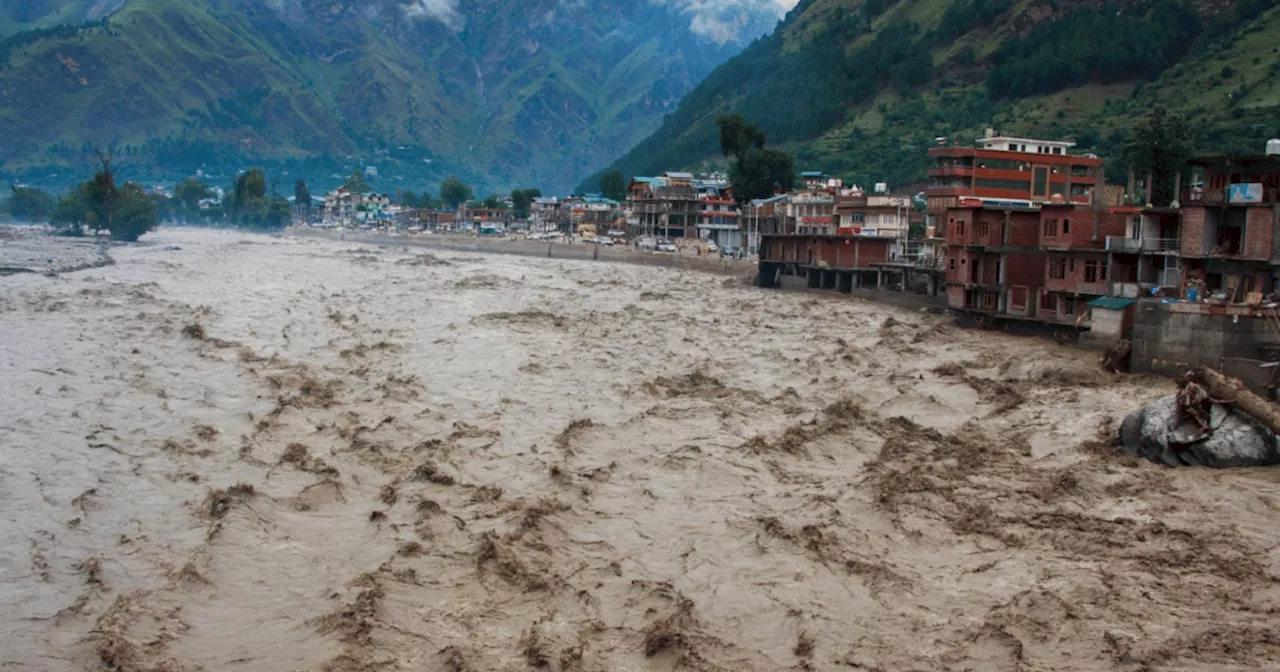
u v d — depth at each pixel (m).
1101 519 39.41
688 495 42.25
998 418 57.38
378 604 30.86
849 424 54.34
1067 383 67.25
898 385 65.62
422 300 112.44
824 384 66.38
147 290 109.75
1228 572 34.19
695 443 50.22
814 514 39.91
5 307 90.31
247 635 29.48
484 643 28.91
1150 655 28.28
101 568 33.72
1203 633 29.53
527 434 51.72
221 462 45.44
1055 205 88.75
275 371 65.69
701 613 31.17
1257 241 68.56
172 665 27.52
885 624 30.53
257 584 32.94
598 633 29.66
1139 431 49.12
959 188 136.38
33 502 39.72
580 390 63.00
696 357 76.56
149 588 32.31
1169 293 73.69
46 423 50.88
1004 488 43.59
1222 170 72.12
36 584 32.56
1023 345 85.38
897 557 35.84
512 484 43.34
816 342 86.06
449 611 30.91
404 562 34.34
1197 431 47.38
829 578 33.88
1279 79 199.75
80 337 76.06
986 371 73.38
